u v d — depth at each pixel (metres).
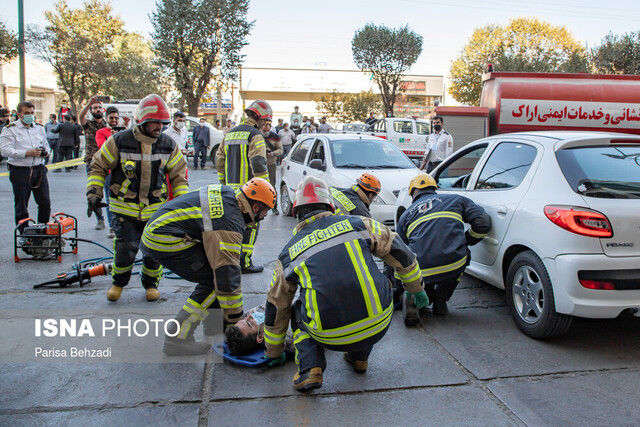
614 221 3.54
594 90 12.13
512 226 4.16
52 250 6.05
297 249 3.06
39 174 6.55
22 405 2.97
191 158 21.12
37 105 43.25
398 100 46.41
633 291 3.54
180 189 4.64
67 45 31.28
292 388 3.23
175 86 23.36
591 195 3.68
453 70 42.56
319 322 2.94
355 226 3.15
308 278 2.97
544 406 3.07
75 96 33.62
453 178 6.11
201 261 3.52
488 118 12.67
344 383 3.31
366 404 3.07
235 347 3.51
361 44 30.86
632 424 2.89
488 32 40.91
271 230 8.16
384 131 18.44
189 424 2.84
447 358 3.70
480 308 4.75
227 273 3.41
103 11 32.72
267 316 3.26
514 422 2.91
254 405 3.04
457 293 5.18
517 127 12.45
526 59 36.56
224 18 22.98
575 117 12.24
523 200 4.11
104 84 34.66
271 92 46.62
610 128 12.26
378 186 4.97
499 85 12.44
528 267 4.01
